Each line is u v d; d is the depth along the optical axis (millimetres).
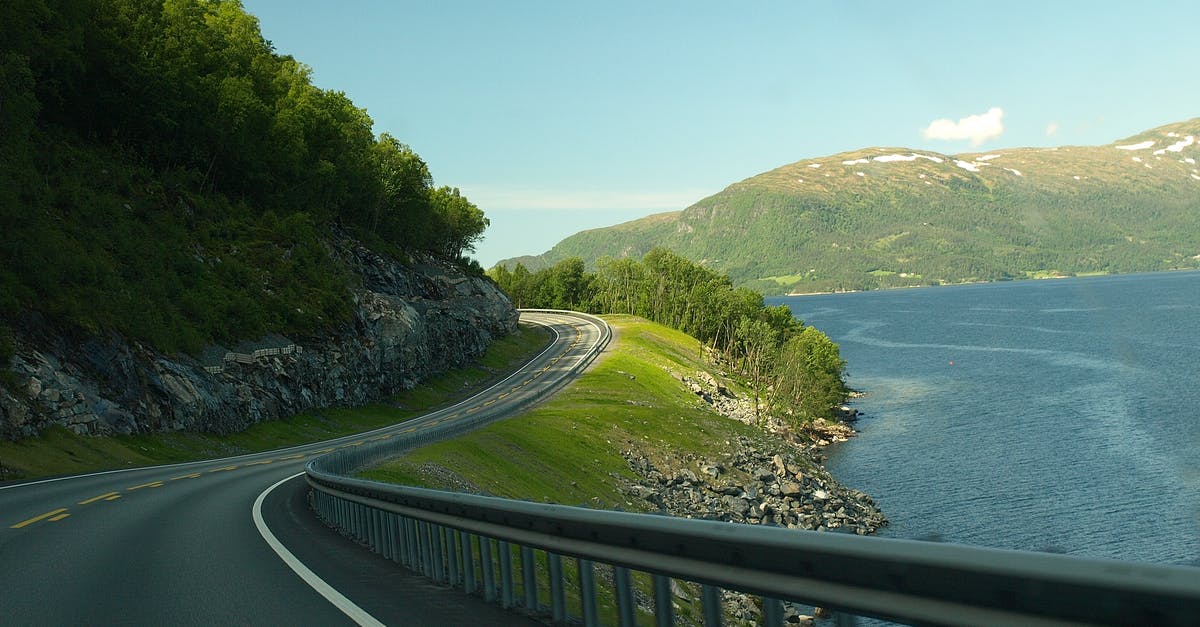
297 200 96875
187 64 81188
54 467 37094
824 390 105750
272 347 65562
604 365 103875
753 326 134125
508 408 65000
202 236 71688
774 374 123500
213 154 86000
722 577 5676
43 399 40594
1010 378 112125
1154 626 3172
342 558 12812
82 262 51000
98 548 14148
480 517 9344
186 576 11391
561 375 99625
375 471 32500
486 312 124875
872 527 55969
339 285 80438
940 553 4043
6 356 39906
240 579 11078
